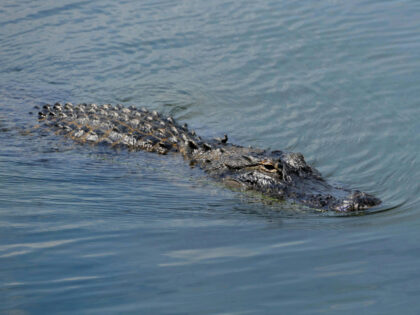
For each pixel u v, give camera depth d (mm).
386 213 7188
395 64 12969
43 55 15078
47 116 11289
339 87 12180
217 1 18203
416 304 4637
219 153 9438
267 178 8391
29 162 9141
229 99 12438
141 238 6258
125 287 4977
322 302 4711
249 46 14828
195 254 5809
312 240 6250
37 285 4992
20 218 6754
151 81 13609
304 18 16250
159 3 18422
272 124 11125
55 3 18578
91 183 8414
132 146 10055
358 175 8797
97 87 13398
